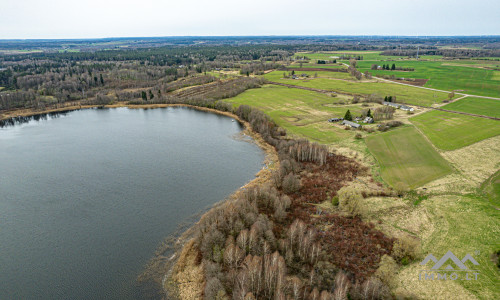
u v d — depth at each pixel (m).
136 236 78.69
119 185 105.50
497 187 90.31
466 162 110.00
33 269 68.31
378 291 55.09
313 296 54.78
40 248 74.81
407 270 62.94
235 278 59.28
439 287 57.69
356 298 55.94
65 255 72.38
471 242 68.81
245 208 79.56
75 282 64.56
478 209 80.88
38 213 89.31
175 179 109.81
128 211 89.88
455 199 87.25
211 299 55.72
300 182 103.31
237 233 72.50
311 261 66.12
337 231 77.06
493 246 66.50
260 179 108.50
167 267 67.88
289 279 61.50
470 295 55.25
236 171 116.31
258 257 62.19
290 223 81.12
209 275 61.47
